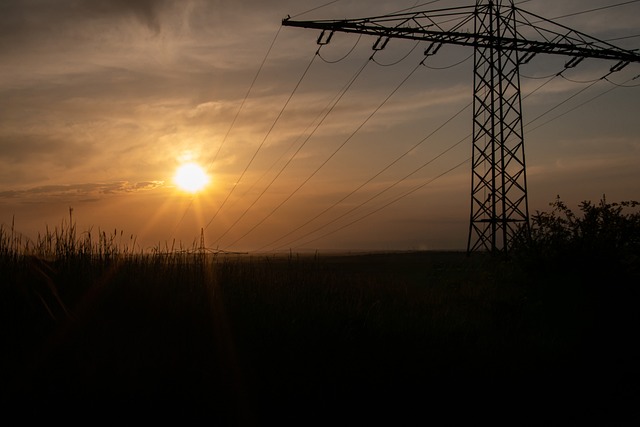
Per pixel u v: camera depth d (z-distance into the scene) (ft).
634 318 49.80
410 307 47.93
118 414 22.88
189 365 26.61
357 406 27.58
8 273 30.25
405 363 31.89
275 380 27.09
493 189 108.68
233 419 24.64
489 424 29.12
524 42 107.76
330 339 32.09
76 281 31.86
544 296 50.60
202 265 40.04
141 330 28.81
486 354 36.78
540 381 35.70
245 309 33.63
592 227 52.75
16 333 25.94
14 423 21.33
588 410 32.19
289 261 52.85
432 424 28.12
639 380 39.50
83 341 26.48
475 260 87.04
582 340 47.37
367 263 220.23
